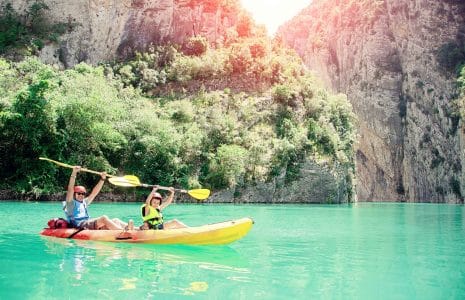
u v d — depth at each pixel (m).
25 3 52.16
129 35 55.06
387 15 82.94
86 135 34.41
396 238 12.54
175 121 44.59
